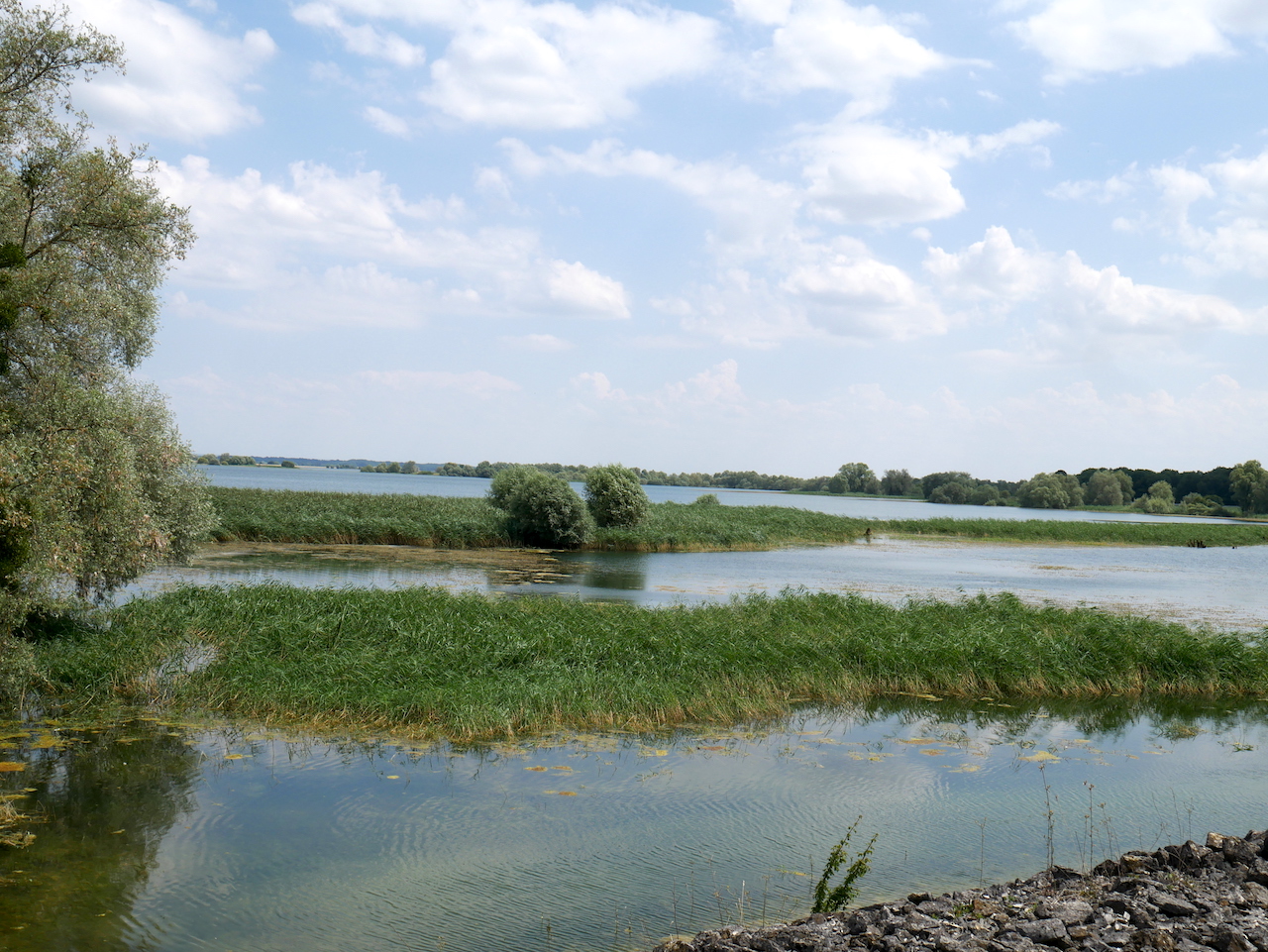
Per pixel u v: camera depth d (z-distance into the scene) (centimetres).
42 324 1337
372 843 905
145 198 1409
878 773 1187
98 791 1034
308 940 697
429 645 1662
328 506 5081
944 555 5278
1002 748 1333
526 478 4553
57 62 1345
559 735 1309
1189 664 1803
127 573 1631
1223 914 650
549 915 745
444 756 1198
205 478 1981
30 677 1371
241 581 2788
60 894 770
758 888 809
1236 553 6319
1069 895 721
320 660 1549
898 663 1720
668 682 1524
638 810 1017
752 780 1140
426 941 697
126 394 1678
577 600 2266
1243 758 1311
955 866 873
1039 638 1891
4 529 1137
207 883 802
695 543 4875
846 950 609
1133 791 1138
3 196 1301
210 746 1206
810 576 3650
